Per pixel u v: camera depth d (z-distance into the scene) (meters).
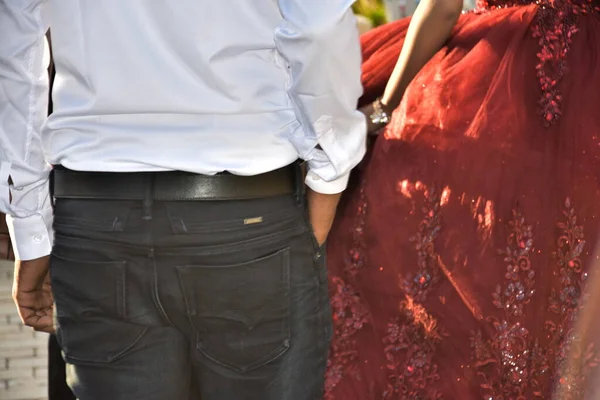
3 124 2.16
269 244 2.04
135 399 2.12
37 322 2.46
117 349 2.10
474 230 3.38
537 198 3.34
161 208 1.98
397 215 3.50
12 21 2.07
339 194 2.21
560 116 3.35
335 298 3.60
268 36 1.97
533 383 3.40
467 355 3.43
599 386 3.39
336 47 1.92
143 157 1.97
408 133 3.51
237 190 2.00
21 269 2.35
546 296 3.38
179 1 1.91
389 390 3.56
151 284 2.02
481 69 3.41
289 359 2.13
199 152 1.98
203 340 2.10
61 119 2.04
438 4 3.38
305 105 2.00
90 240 2.01
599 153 3.38
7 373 4.00
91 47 1.96
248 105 1.99
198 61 1.93
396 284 3.51
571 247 3.37
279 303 2.07
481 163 3.37
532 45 3.38
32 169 2.18
